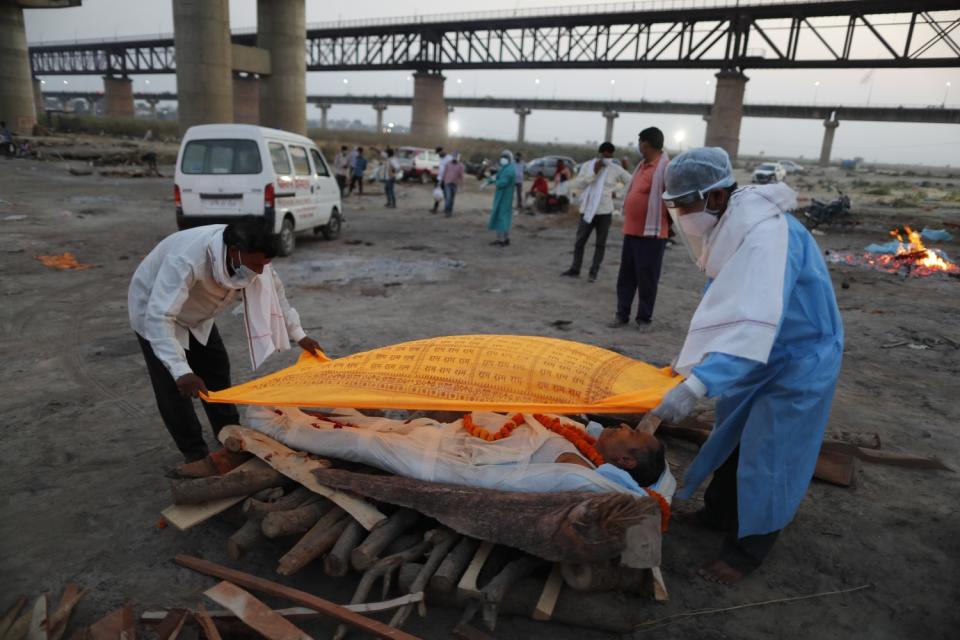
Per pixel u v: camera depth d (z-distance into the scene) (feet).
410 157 97.19
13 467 11.94
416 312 23.76
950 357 20.20
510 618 8.46
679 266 36.76
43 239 35.81
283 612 7.91
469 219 55.57
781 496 8.54
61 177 74.13
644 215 20.92
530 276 31.35
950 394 17.03
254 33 280.72
